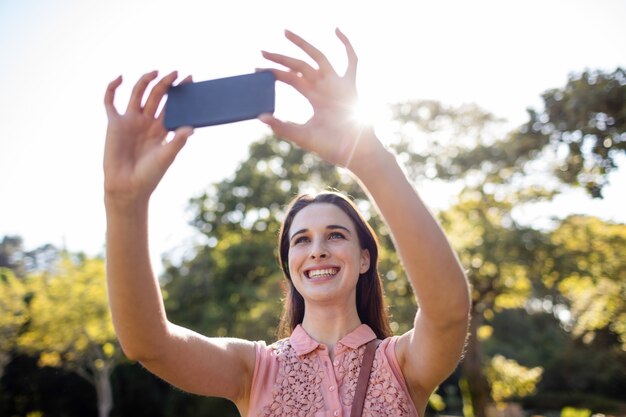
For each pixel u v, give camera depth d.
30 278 22.56
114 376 22.91
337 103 1.58
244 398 2.23
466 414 20.14
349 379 2.15
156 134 1.67
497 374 19.95
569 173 10.95
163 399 23.39
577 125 10.49
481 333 22.59
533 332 32.34
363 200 17.39
